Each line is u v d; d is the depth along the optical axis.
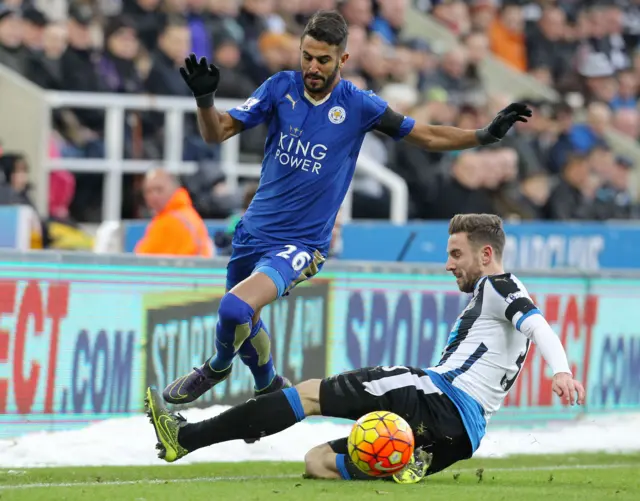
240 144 44.34
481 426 20.41
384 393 20.20
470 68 53.75
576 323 33.34
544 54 63.88
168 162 42.22
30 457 24.80
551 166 52.44
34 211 36.75
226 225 38.50
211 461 25.92
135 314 27.72
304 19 52.00
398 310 30.91
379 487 19.33
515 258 43.41
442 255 41.50
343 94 20.95
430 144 21.19
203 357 28.77
